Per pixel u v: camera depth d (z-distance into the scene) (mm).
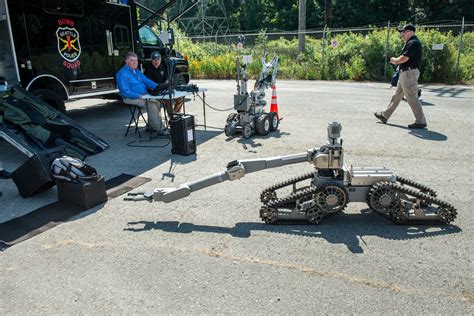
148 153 6617
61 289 3018
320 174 3957
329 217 3963
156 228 3961
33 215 4309
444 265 3213
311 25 47438
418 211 3844
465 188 4828
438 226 3854
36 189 4695
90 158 6391
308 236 3715
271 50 21781
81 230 3959
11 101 6559
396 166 5660
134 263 3340
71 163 4492
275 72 7742
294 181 4320
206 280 3078
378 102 11078
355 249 3471
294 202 4109
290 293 2896
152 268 3262
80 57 8602
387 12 45344
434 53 15695
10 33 7301
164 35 8922
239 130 7379
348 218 4055
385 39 17438
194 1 10500
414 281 3012
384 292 2887
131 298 2887
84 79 8750
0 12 7246
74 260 3412
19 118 6371
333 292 2896
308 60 19109
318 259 3330
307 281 3035
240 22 56875
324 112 9672
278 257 3379
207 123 8781
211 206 4441
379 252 3416
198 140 7328
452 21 39000
